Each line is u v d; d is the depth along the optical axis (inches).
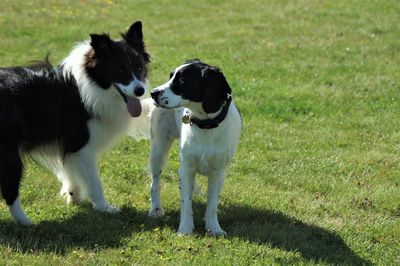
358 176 399.5
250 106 536.7
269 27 838.5
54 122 325.4
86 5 952.9
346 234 315.6
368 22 839.1
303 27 829.8
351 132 482.9
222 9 942.4
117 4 967.0
